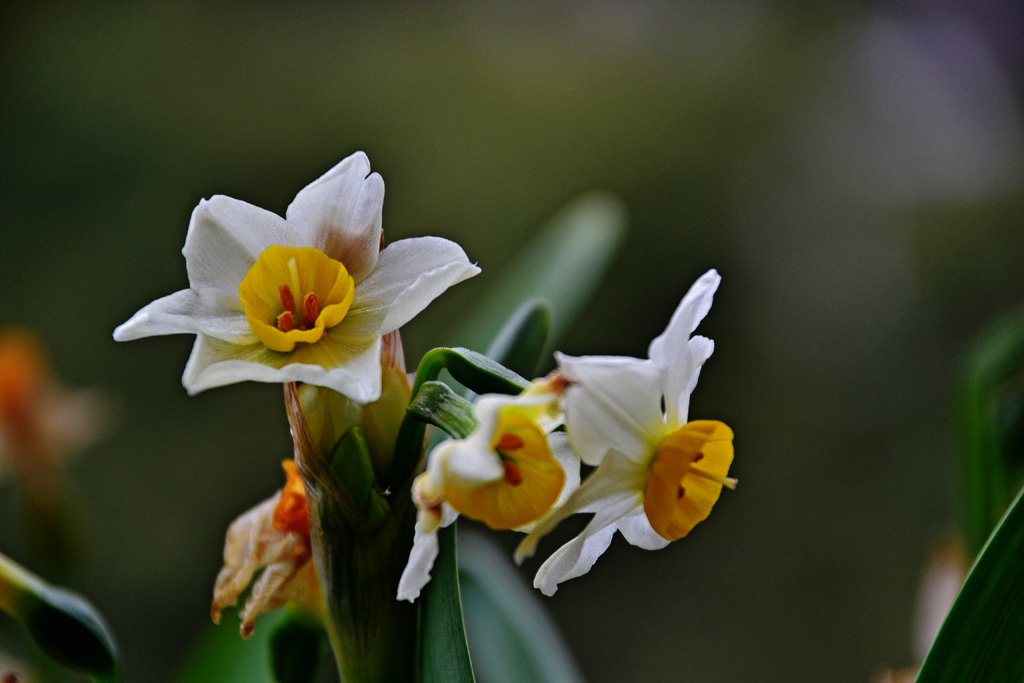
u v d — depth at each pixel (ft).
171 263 3.43
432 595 1.07
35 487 1.68
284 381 1.00
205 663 1.31
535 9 4.09
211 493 3.17
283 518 1.09
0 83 3.59
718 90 3.93
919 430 3.48
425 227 3.65
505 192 3.71
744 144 3.84
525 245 3.63
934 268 3.69
